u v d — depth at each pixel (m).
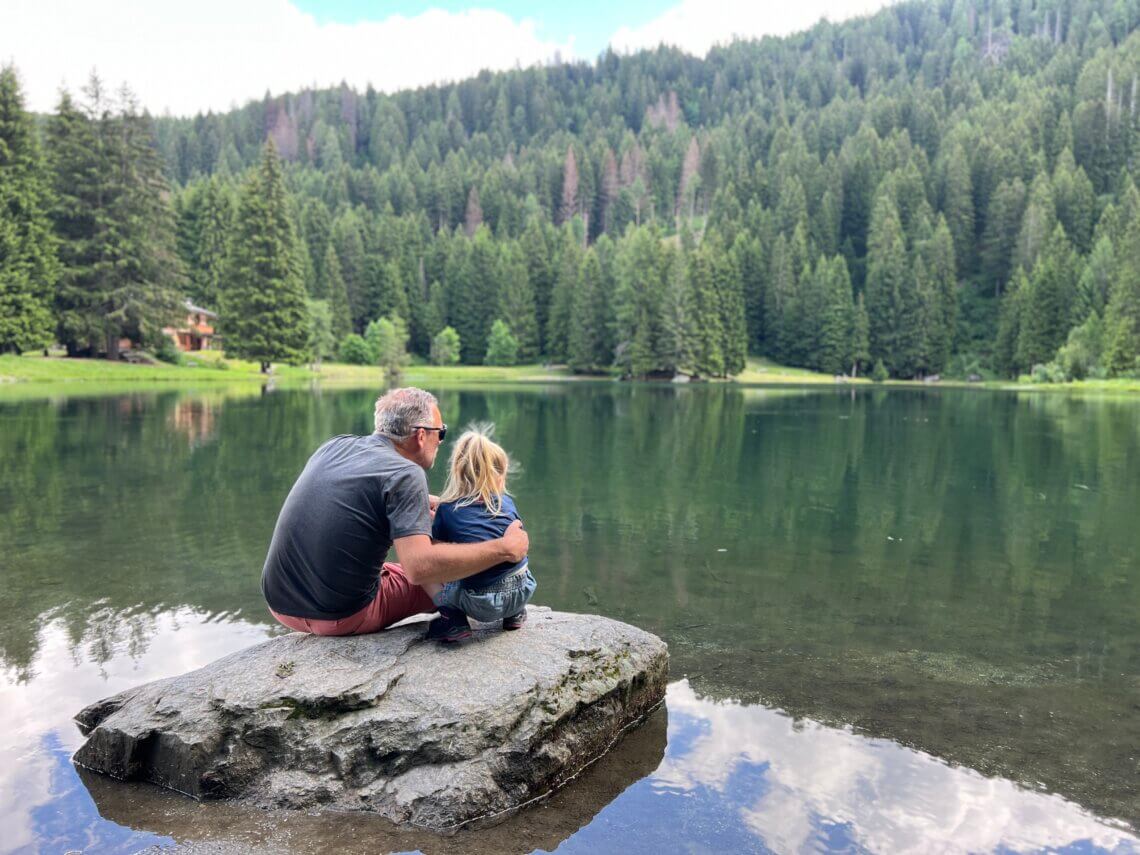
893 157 121.31
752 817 2.79
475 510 3.46
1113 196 107.38
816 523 8.38
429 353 96.19
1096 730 3.48
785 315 93.62
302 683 3.16
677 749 3.33
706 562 6.61
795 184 115.00
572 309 88.75
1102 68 127.25
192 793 2.91
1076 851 2.58
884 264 91.62
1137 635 4.83
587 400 36.38
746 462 13.78
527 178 160.00
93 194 44.72
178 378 42.94
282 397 30.31
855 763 3.17
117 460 12.12
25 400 24.64
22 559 6.25
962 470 12.95
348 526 3.24
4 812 2.75
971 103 148.25
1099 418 26.42
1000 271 104.25
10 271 38.78
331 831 2.71
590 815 2.84
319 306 65.06
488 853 2.59
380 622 3.69
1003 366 86.12
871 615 5.19
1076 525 8.39
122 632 4.56
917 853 2.57
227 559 6.29
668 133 195.25
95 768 3.09
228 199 70.81
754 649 4.51
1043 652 4.50
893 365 89.75
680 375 80.81
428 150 185.38
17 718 3.46
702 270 79.56
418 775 2.93
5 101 39.62
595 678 3.42
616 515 8.70
